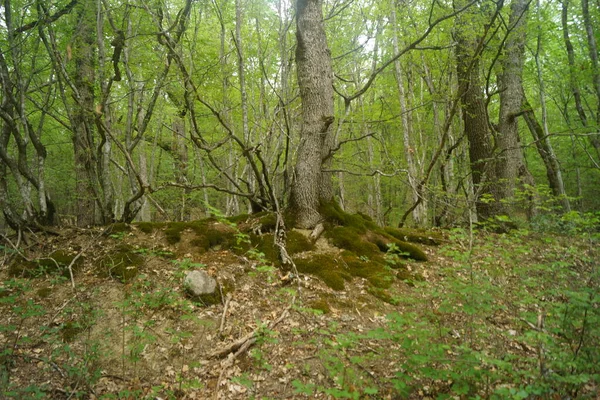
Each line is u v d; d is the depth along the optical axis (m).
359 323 4.52
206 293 4.68
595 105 13.80
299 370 3.65
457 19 8.12
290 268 5.49
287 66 9.63
